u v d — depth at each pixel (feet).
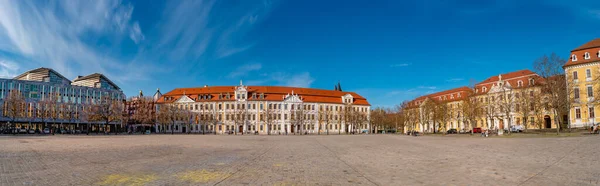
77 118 419.54
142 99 462.19
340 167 55.77
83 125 432.66
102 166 56.49
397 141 157.89
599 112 247.29
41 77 440.04
